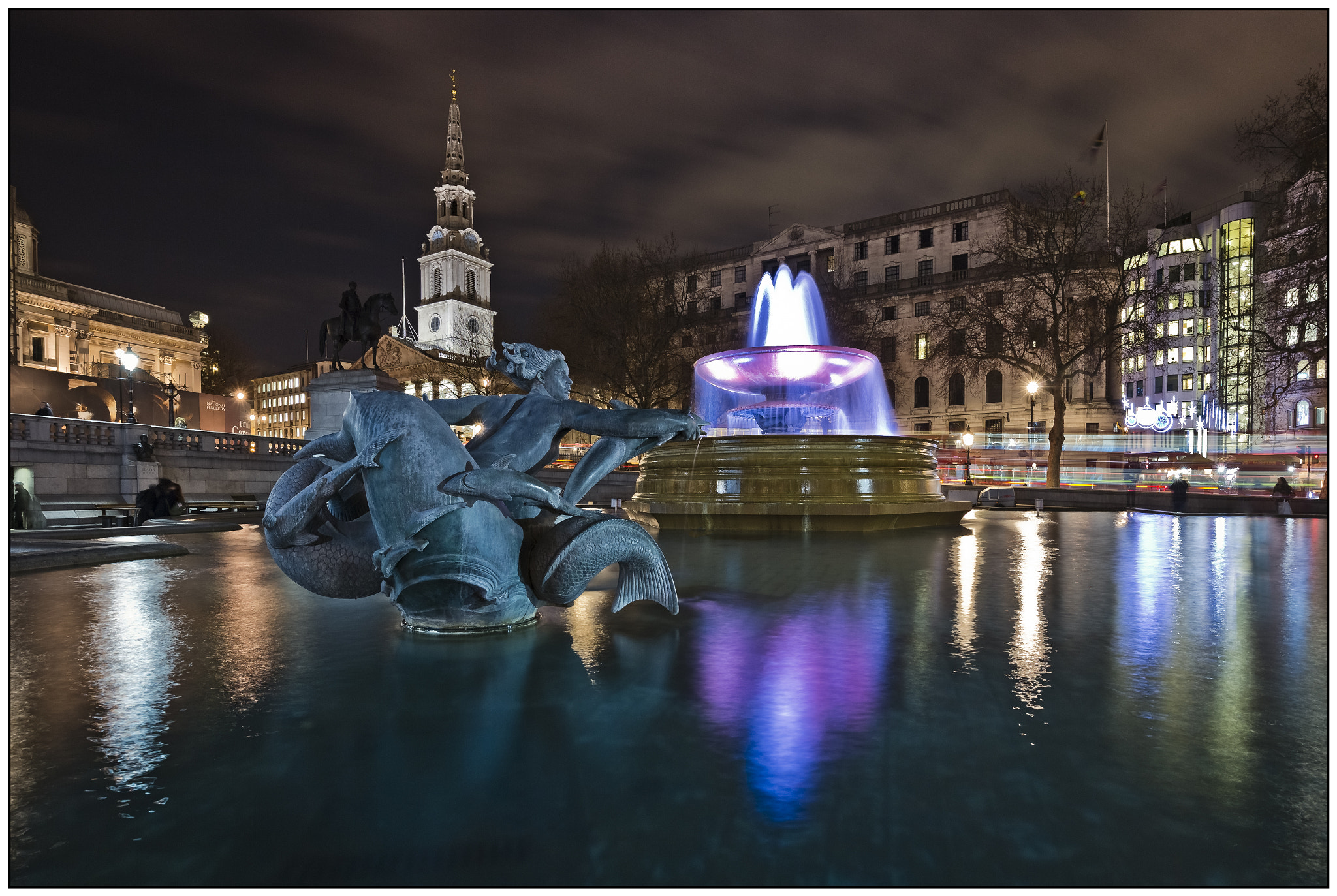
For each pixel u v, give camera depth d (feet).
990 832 5.09
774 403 44.42
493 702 7.87
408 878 4.49
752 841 4.96
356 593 11.16
